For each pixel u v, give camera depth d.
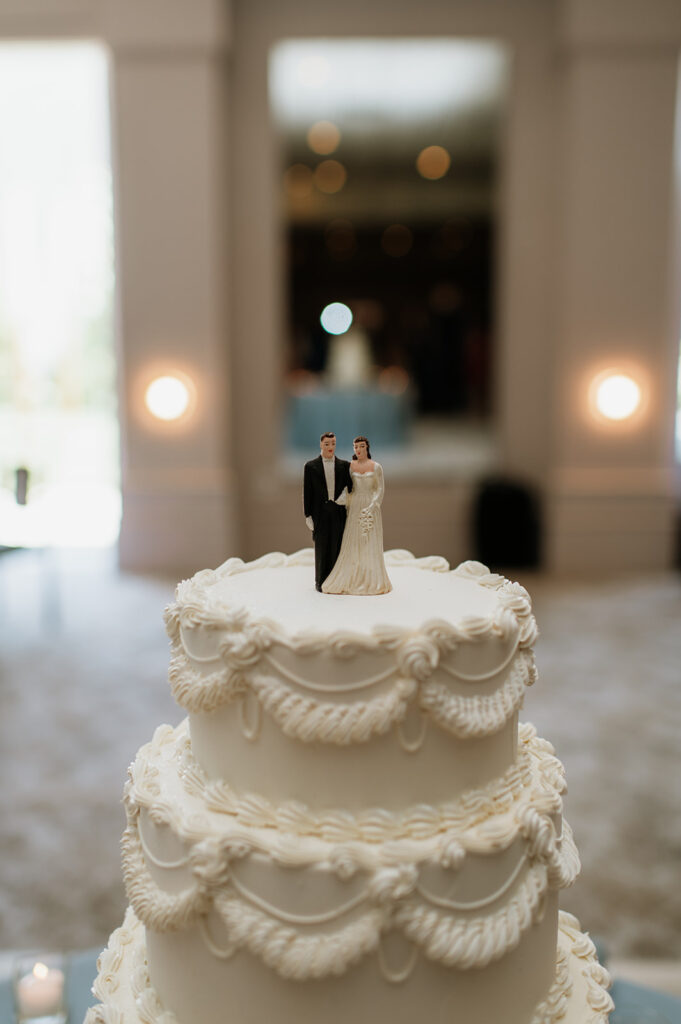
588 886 4.20
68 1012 2.46
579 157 9.90
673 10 9.59
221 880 1.88
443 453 14.20
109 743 5.77
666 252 10.00
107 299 12.34
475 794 2.03
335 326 21.03
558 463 10.48
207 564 10.38
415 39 10.36
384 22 10.32
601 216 9.98
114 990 2.22
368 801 1.97
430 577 2.54
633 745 5.74
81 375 12.77
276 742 1.99
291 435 14.26
